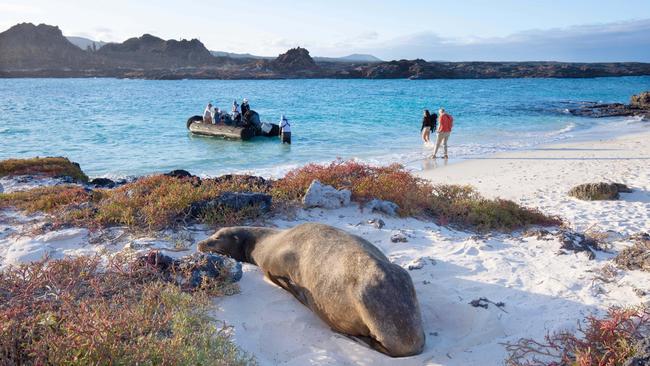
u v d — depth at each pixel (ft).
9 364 14.19
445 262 26.13
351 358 17.03
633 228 36.37
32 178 50.24
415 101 225.56
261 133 104.32
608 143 89.56
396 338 17.04
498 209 37.45
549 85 472.03
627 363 14.21
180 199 31.42
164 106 203.00
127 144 95.04
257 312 20.02
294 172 42.34
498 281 23.48
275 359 16.99
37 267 20.71
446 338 18.58
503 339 18.11
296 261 20.97
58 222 29.68
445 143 76.38
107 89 431.43
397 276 17.93
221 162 76.38
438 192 42.70
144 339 15.21
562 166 68.08
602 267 25.09
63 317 15.85
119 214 30.53
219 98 268.62
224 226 30.01
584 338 17.11
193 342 16.10
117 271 21.88
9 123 130.62
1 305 17.63
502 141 97.04
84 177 56.85
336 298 18.51
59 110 179.52
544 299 21.47
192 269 21.94
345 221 32.96
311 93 323.78
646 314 18.06
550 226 36.99
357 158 78.74
